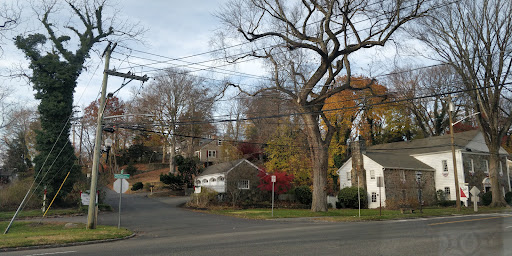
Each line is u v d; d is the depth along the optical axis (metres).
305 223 21.62
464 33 30.12
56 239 13.91
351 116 47.88
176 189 49.84
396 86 47.25
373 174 40.62
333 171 47.25
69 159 31.45
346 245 11.31
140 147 70.06
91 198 18.39
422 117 57.56
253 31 25.25
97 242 14.26
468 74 32.25
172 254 10.30
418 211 30.62
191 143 55.34
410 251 9.83
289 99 29.88
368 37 25.16
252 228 18.41
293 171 44.28
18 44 30.16
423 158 46.00
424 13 24.41
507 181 47.06
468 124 60.03
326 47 26.52
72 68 31.33
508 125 37.28
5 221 23.12
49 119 31.11
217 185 39.81
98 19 32.56
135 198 44.50
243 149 56.09
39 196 29.72
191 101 50.16
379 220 23.80
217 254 10.14
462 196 31.92
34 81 30.75
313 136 28.69
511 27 29.41
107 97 19.62
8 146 59.84
